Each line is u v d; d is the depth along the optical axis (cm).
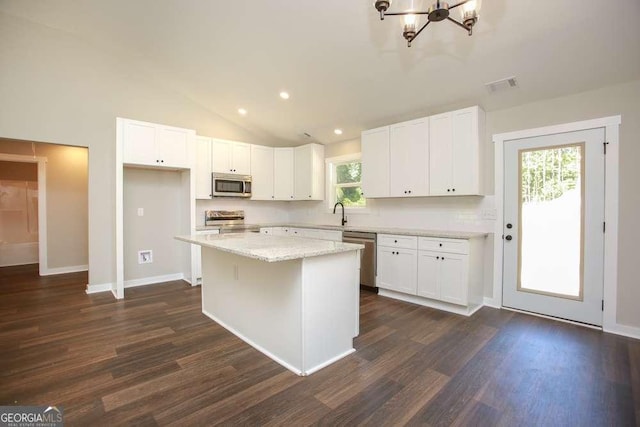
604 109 283
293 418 169
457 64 295
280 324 232
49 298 387
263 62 359
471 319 313
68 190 536
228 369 221
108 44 398
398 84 345
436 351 246
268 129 543
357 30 282
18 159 493
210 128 505
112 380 205
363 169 439
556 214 311
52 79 376
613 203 279
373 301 372
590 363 226
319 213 564
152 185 464
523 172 331
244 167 527
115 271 412
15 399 185
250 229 519
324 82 373
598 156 286
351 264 249
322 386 200
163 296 396
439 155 362
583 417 170
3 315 326
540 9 224
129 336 275
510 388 196
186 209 460
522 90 309
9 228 587
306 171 548
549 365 224
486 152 354
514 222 337
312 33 297
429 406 179
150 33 354
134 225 450
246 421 167
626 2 206
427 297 349
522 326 295
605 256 284
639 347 250
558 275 312
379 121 435
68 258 538
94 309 346
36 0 326
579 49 250
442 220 394
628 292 274
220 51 355
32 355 239
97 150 408
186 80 436
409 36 182
